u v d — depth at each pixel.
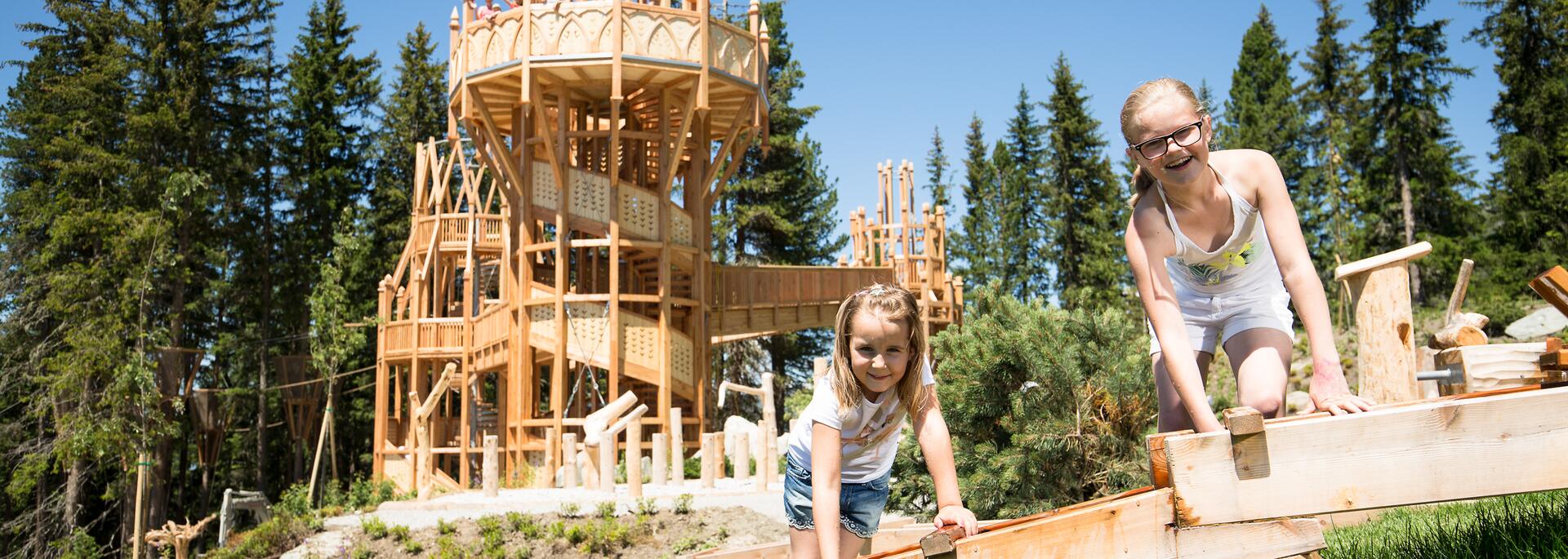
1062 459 9.18
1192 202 3.65
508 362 23.94
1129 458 9.12
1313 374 3.42
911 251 33.50
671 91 24.11
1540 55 38.81
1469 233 40.00
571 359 23.97
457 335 27.94
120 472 33.62
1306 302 3.51
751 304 26.50
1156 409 9.35
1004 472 8.97
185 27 35.84
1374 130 42.25
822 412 3.35
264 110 38.94
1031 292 48.91
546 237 28.38
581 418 24.08
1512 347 5.48
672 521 14.84
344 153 44.38
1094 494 9.23
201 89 36.09
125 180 33.41
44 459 29.83
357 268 40.84
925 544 2.91
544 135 22.66
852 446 3.53
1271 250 4.00
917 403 3.44
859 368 3.28
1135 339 9.81
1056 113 47.88
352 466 39.34
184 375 33.41
